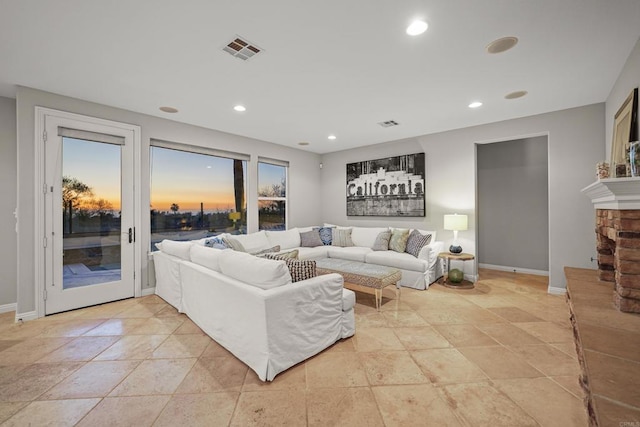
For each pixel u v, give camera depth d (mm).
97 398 1740
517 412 1609
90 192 3338
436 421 1545
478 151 5395
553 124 3703
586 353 1241
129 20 1900
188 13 1832
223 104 3414
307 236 5336
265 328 1873
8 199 3188
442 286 4137
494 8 1795
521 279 4512
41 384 1879
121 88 2961
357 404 1680
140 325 2805
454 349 2324
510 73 2666
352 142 5371
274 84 2883
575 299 2014
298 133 4738
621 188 1679
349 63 2471
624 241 1735
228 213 4824
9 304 3197
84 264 3295
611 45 2211
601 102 3402
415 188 4938
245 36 2084
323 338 2273
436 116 3887
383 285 3207
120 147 3553
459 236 4496
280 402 1698
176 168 4215
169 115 3801
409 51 2291
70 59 2398
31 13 1816
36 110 2965
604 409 883
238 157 4832
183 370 2033
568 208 3631
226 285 2254
